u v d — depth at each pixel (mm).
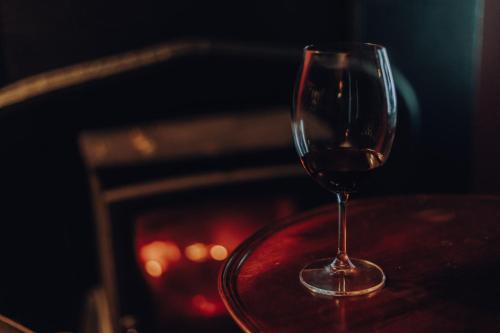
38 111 1638
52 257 1799
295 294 767
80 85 1646
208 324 1685
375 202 1000
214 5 1809
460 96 1672
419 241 874
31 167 1702
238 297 765
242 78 1764
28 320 1818
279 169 1652
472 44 1611
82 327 1682
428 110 1771
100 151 1614
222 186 1616
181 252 1702
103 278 1727
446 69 1692
